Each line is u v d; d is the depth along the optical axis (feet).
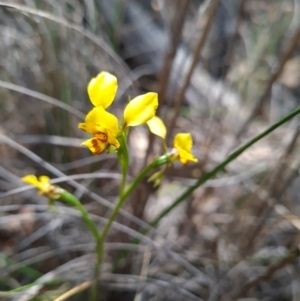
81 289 0.60
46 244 0.82
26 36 0.84
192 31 0.85
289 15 1.13
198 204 0.84
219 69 1.13
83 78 0.84
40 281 0.66
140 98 0.41
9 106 0.90
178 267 0.80
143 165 0.76
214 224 0.89
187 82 0.72
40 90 0.84
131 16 1.17
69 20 0.78
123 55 1.20
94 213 0.84
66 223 0.83
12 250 0.81
